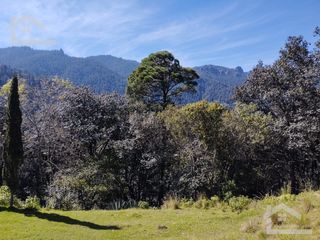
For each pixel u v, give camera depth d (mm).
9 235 13383
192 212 17344
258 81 30047
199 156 29359
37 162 33438
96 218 16531
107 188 26891
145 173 30453
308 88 25641
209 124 29469
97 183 26281
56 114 32750
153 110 42875
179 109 31859
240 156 30250
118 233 13633
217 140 29391
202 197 23547
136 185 31031
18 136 18328
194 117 29625
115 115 31734
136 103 36000
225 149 29641
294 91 26578
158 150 29734
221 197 25219
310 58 27703
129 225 14852
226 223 13898
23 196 32719
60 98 33781
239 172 30969
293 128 25891
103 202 25672
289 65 28609
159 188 30453
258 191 31141
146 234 13289
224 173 29094
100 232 13852
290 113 27891
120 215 17125
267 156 31344
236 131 29797
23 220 15672
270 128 29281
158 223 14953
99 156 29906
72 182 25078
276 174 32031
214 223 14125
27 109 34438
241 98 32531
